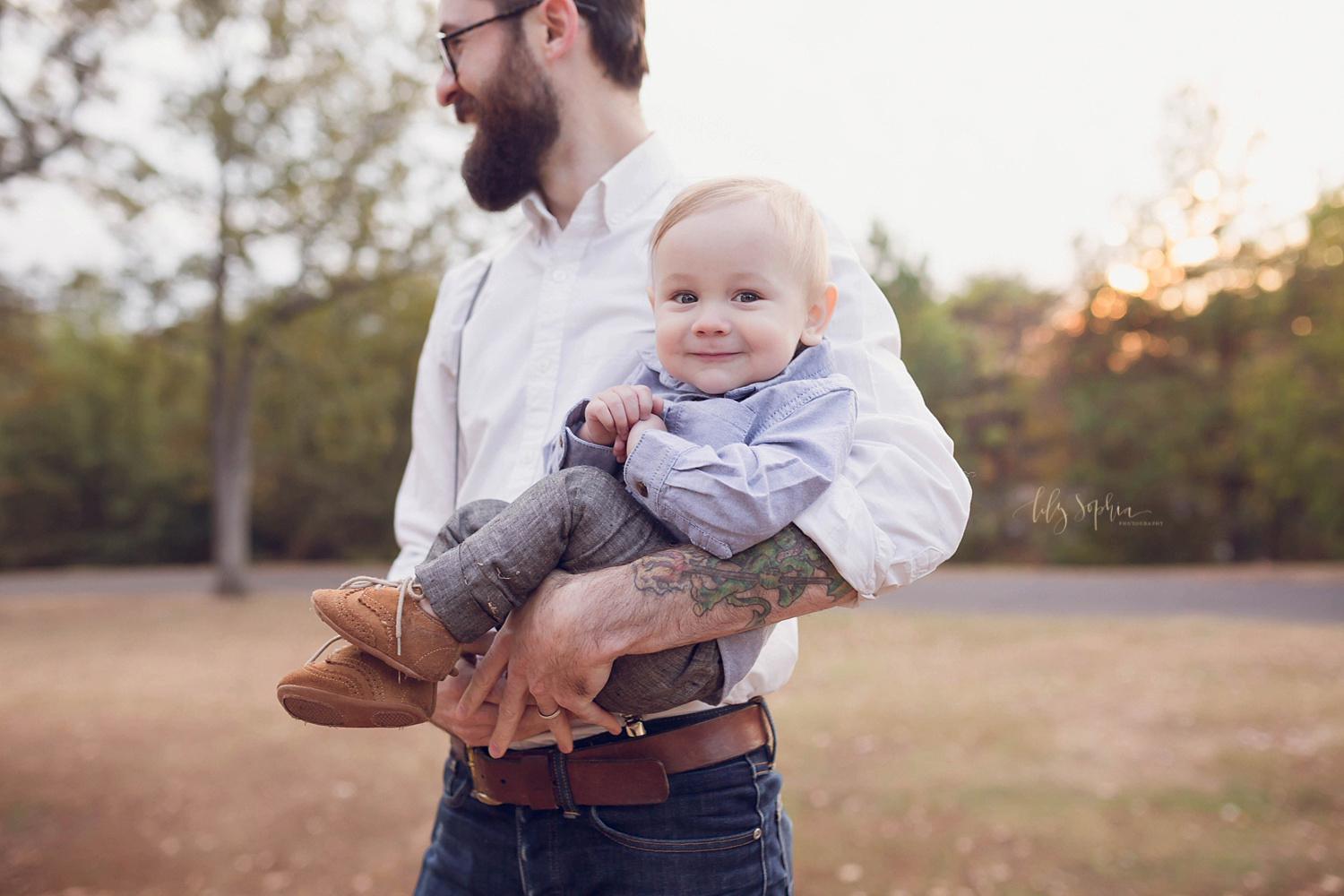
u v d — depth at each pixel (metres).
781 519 1.07
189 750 6.00
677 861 1.27
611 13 1.50
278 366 16.50
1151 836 4.22
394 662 1.12
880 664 8.29
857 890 3.80
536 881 1.33
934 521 1.19
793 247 1.20
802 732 6.00
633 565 1.11
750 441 1.15
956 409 18.50
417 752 5.92
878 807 4.67
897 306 20.70
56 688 8.12
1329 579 13.76
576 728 1.31
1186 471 16.30
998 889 3.76
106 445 28.00
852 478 1.17
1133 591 13.05
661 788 1.27
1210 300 16.53
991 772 5.14
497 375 1.51
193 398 24.09
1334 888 3.69
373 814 4.87
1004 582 14.65
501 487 1.46
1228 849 4.07
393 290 16.20
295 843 4.50
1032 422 17.48
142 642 10.94
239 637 11.23
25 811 4.94
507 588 1.13
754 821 1.32
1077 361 17.20
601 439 1.21
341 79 14.72
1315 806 4.51
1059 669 7.78
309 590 17.56
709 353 1.19
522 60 1.46
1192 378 16.55
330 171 14.56
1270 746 5.43
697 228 1.19
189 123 13.99
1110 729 5.89
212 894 3.99
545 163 1.54
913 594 13.52
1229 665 7.66
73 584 19.66
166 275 14.73
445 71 1.56
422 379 1.69
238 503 16.75
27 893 4.02
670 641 1.10
